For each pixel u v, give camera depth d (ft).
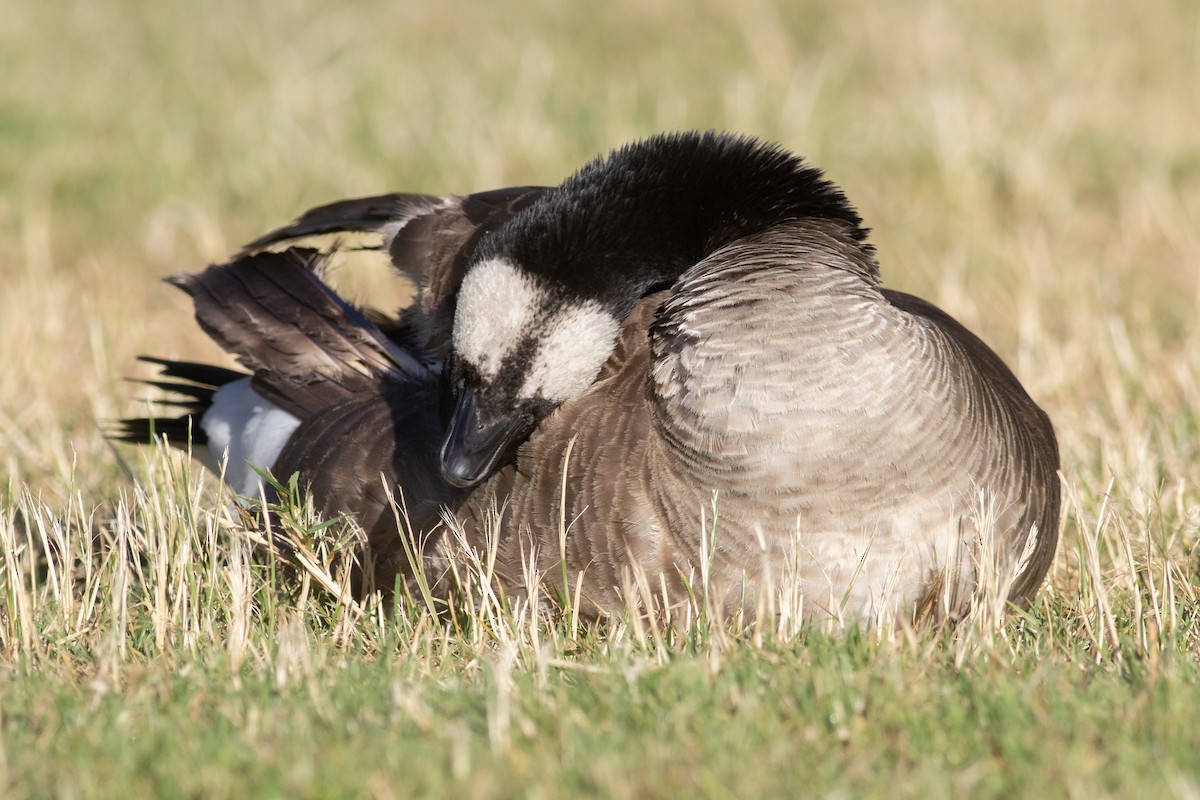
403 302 63.52
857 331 31.81
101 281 68.54
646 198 35.24
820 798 23.98
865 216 74.38
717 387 31.81
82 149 83.87
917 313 38.93
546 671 29.96
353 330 40.63
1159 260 68.64
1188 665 29.84
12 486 43.24
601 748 25.61
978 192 75.25
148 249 73.82
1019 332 58.08
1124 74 91.86
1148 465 42.80
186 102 92.84
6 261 71.77
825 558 31.89
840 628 31.76
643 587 32.58
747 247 33.78
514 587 34.30
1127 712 26.94
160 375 50.44
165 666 31.32
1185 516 40.11
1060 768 24.71
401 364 39.45
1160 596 35.68
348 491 36.78
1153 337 56.80
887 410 31.48
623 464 32.91
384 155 81.92
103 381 55.01
